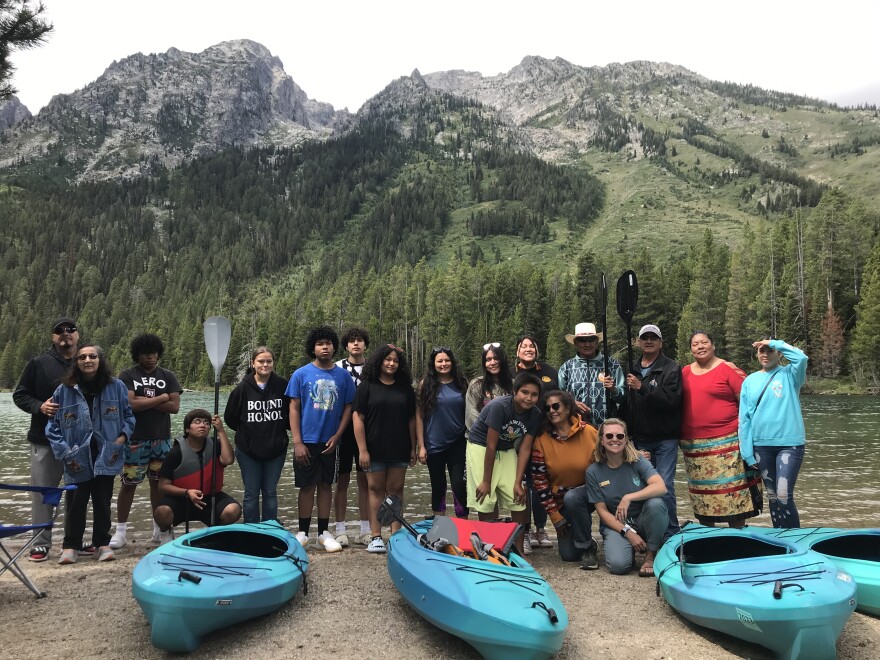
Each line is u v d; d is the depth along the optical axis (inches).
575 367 323.0
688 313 3321.9
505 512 304.0
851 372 2605.8
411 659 188.2
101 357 283.4
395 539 246.7
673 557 231.8
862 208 3132.4
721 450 292.8
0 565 257.8
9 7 346.0
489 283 4635.8
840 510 468.8
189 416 296.7
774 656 192.5
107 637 205.6
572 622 219.0
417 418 306.5
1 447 1010.7
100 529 293.4
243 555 223.9
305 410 302.4
